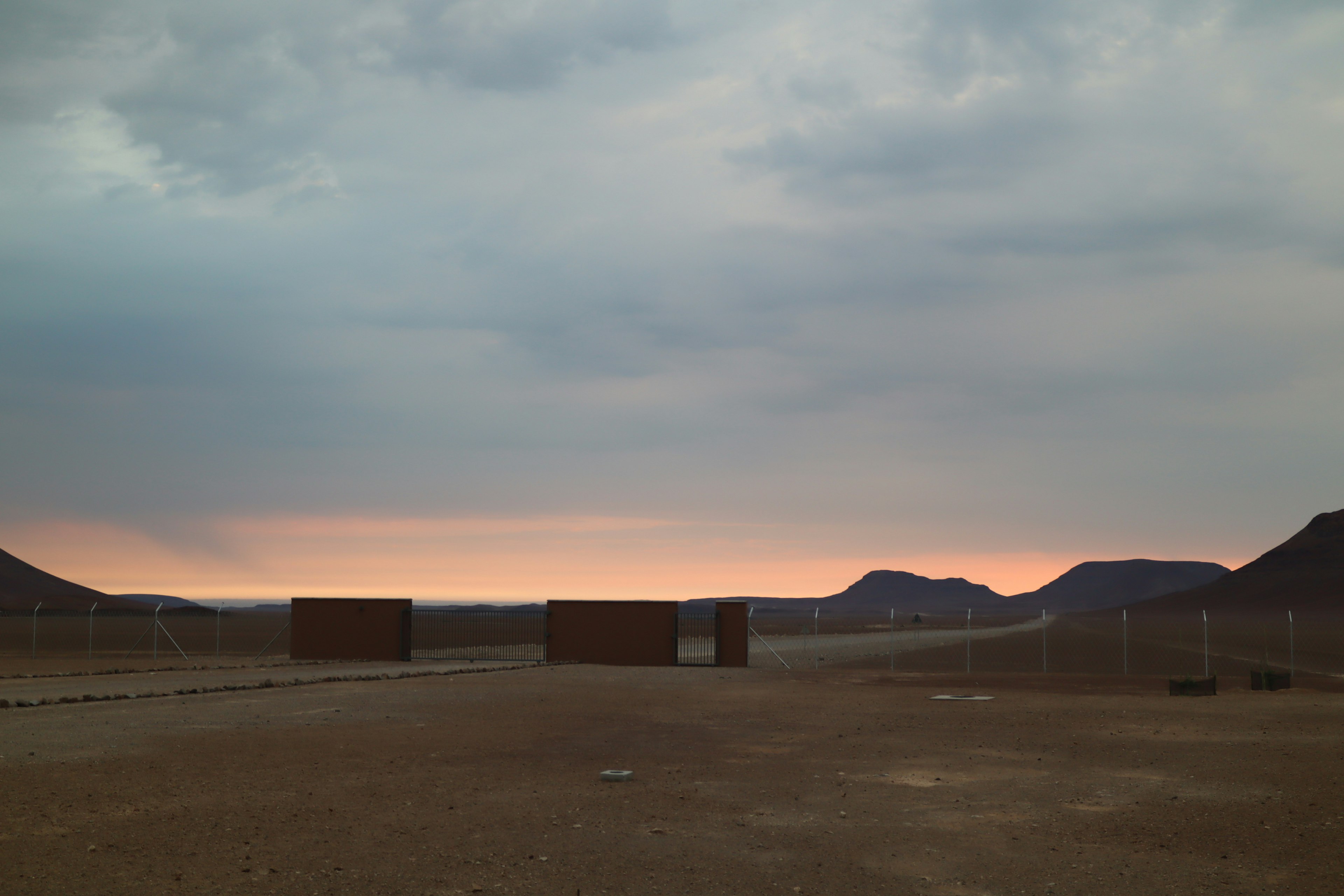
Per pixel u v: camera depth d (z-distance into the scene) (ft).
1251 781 43.75
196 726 60.18
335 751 50.62
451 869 28.91
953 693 90.27
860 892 27.48
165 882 27.20
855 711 73.10
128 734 56.08
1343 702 81.35
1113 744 55.52
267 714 67.36
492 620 176.76
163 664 134.41
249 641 240.32
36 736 54.95
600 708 74.18
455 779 42.93
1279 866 30.14
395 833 32.99
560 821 35.06
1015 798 40.09
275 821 34.45
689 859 30.40
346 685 95.04
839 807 38.14
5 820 33.91
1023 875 29.14
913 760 49.67
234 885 27.09
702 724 64.08
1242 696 87.25
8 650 179.63
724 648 134.00
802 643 243.19
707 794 40.47
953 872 29.43
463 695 84.02
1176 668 142.72
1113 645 233.76
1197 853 31.55
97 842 31.24
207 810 35.99
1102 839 33.32
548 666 130.00
